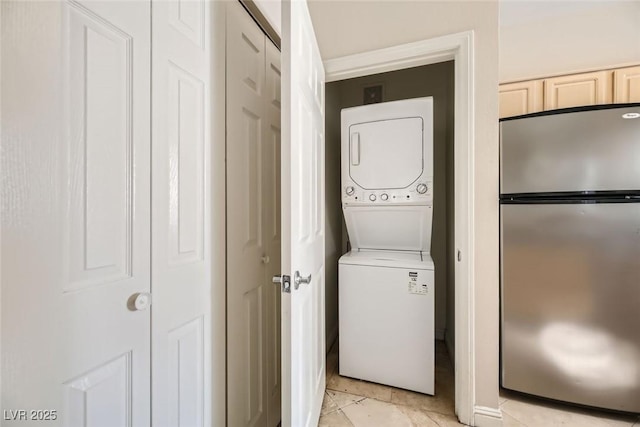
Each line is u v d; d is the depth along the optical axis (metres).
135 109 0.67
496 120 1.42
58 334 0.51
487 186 1.44
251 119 1.21
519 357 1.65
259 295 1.28
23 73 0.46
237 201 1.10
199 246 0.89
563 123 1.56
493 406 1.44
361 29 1.63
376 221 2.04
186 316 0.83
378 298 1.84
